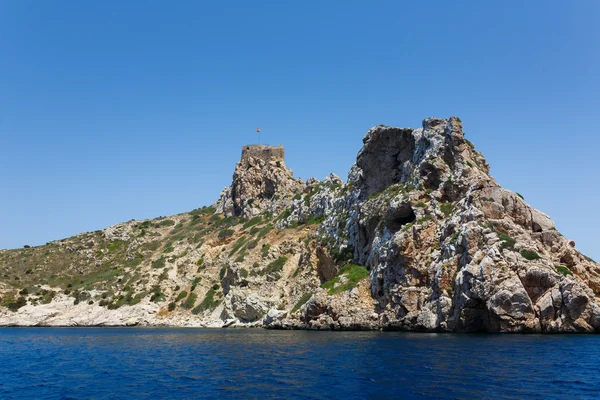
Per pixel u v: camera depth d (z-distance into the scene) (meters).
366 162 100.12
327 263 100.62
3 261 158.00
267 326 95.19
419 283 70.44
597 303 59.66
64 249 168.12
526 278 59.38
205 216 181.62
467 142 84.38
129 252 158.50
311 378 35.28
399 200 80.44
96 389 35.22
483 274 59.56
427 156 83.00
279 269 110.31
